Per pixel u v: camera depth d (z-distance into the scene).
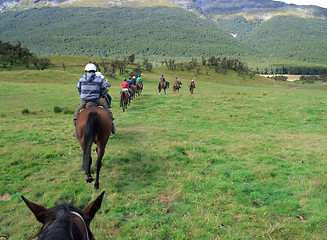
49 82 46.38
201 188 5.23
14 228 3.81
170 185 5.39
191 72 105.31
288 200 4.78
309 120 14.71
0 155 7.00
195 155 7.41
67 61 96.12
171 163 6.80
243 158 7.42
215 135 10.46
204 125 13.04
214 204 4.59
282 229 3.88
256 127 12.94
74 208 1.70
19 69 71.44
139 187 5.35
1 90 28.72
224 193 5.03
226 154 7.82
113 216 4.19
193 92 30.70
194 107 18.34
